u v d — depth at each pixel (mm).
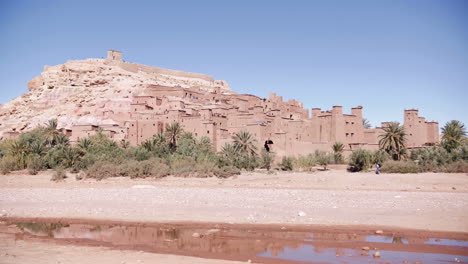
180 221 23172
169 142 66188
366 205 27453
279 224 21750
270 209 26391
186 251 16641
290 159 57844
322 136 72875
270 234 19672
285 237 19031
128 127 79938
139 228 21750
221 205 28469
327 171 54562
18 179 48969
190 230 20984
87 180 48094
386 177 44156
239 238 18891
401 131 57406
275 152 67688
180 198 32719
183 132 69688
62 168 53844
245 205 28281
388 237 18781
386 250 16484
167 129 67188
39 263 14883
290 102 106438
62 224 23250
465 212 24094
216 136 71938
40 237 19766
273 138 69562
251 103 98000
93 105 101500
